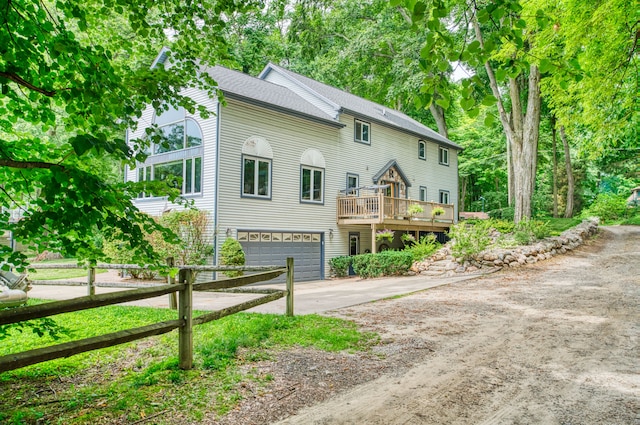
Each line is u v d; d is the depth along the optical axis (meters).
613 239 21.48
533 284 11.40
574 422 3.40
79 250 3.54
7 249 3.14
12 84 4.00
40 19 2.83
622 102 9.48
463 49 2.92
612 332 6.34
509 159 27.31
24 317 2.92
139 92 3.83
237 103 14.80
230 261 13.40
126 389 3.85
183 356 4.35
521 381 4.34
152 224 3.28
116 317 7.33
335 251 18.53
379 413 3.55
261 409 3.56
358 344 5.64
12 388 3.88
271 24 28.58
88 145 2.46
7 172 3.14
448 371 4.64
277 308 8.55
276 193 16.12
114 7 4.04
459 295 10.02
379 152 21.11
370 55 27.64
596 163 31.70
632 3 7.38
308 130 17.48
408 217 18.84
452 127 39.91
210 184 14.34
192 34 4.44
